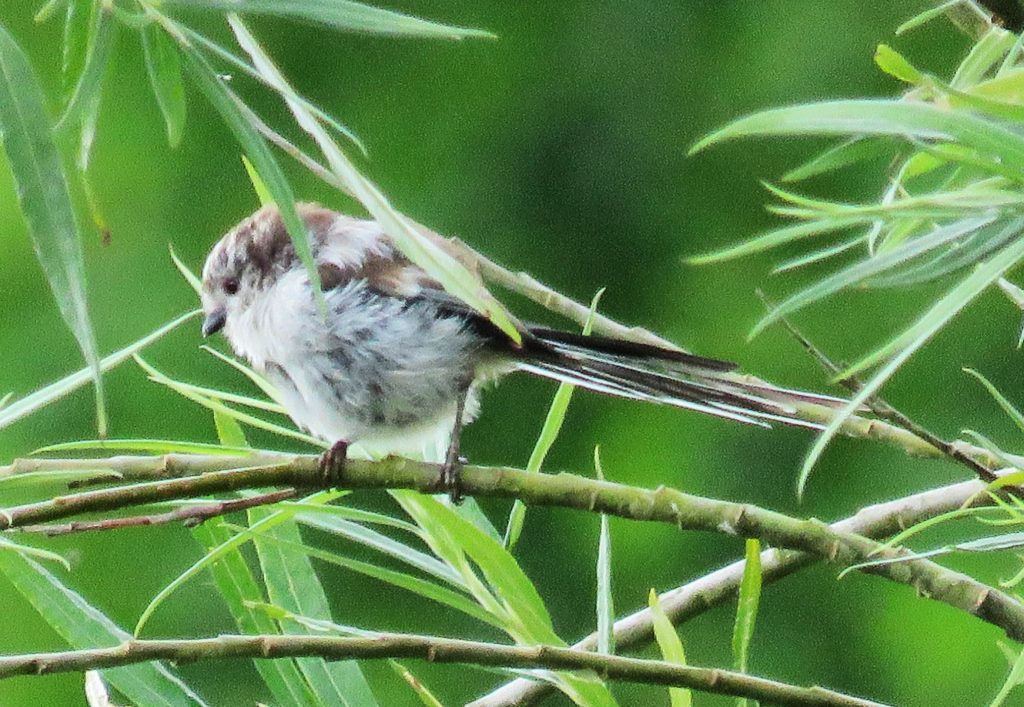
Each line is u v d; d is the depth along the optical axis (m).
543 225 13.40
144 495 4.91
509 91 13.55
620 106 13.47
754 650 11.83
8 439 12.04
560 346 6.91
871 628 11.77
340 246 7.54
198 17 13.26
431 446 7.53
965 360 11.84
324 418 7.45
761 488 12.26
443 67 13.55
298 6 4.18
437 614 11.77
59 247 4.01
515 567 5.17
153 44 4.43
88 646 5.05
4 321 12.48
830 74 13.16
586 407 12.69
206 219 12.80
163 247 12.65
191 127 12.94
